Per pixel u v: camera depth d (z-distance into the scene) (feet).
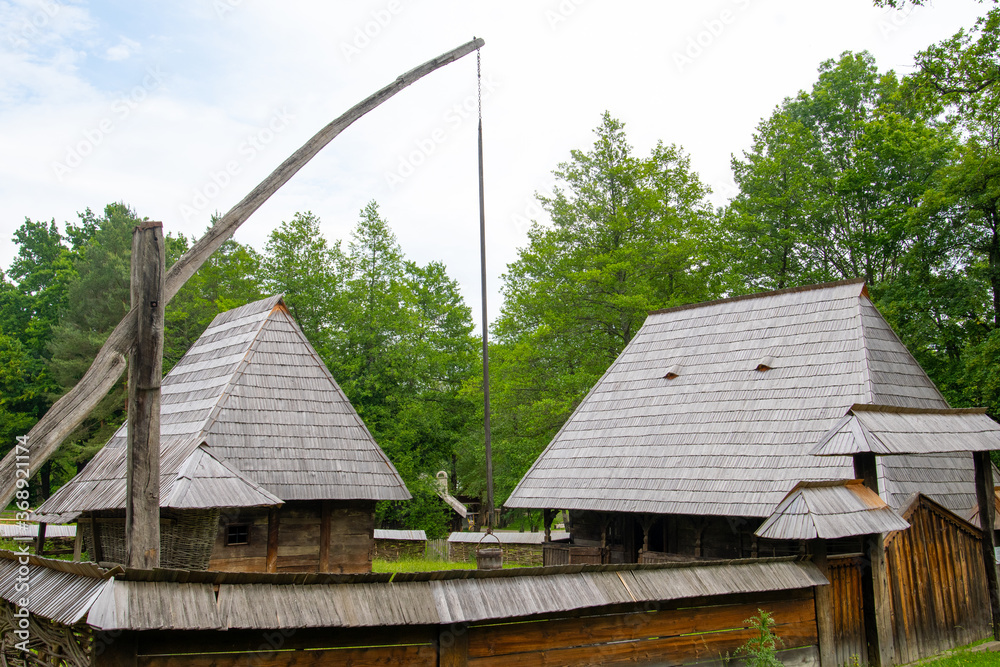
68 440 119.65
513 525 139.54
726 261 105.19
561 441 65.00
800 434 49.39
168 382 56.59
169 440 47.03
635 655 25.88
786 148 105.29
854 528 29.63
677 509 50.83
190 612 17.72
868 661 32.73
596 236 104.83
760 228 105.09
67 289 141.69
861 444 31.01
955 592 37.91
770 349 57.11
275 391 50.26
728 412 54.90
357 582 20.67
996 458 73.00
